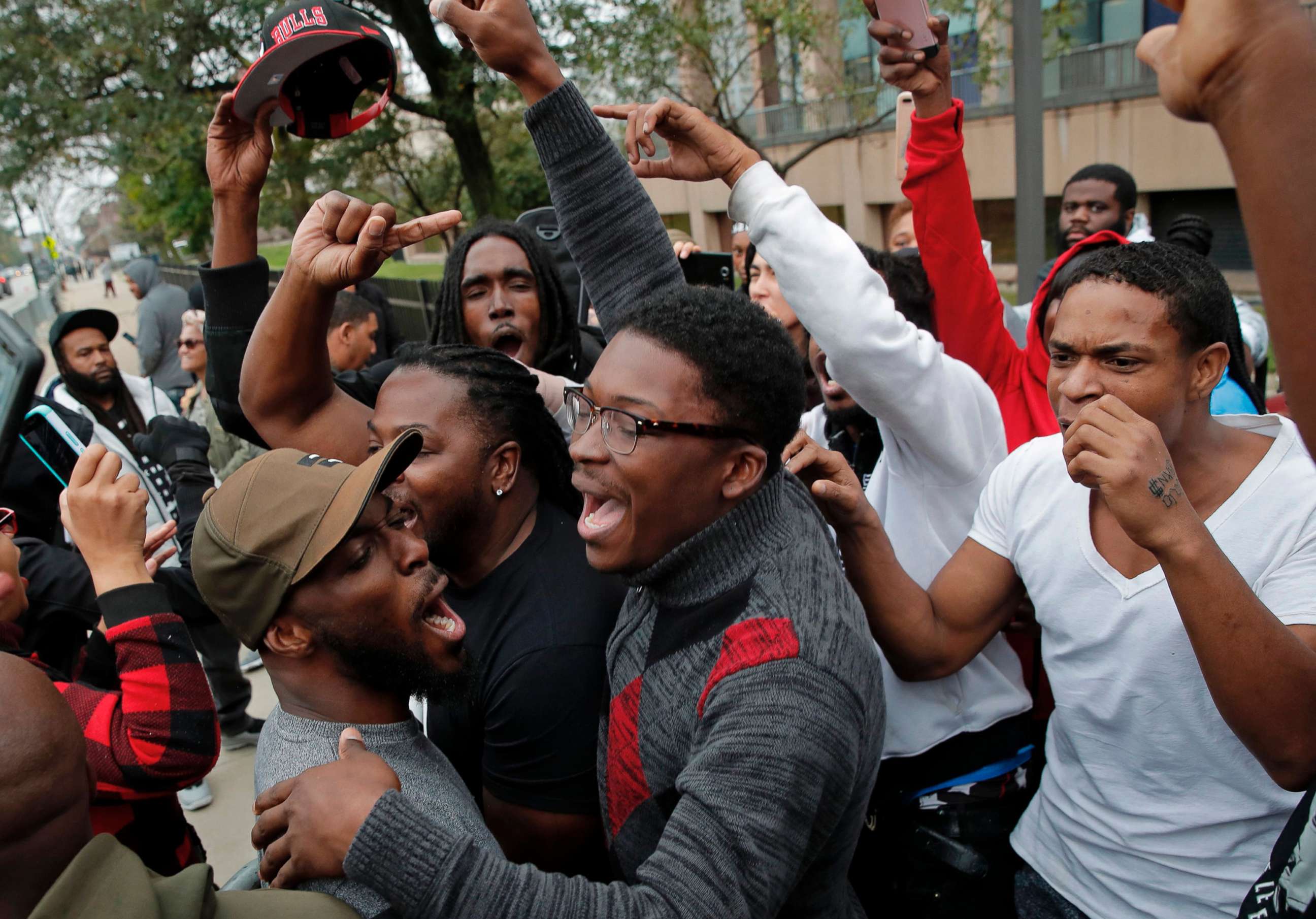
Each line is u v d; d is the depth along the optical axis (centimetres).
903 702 170
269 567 114
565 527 163
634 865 128
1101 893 148
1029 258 444
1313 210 56
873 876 176
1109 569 139
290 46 140
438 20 166
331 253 149
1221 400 192
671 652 125
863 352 156
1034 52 417
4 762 89
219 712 380
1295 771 114
